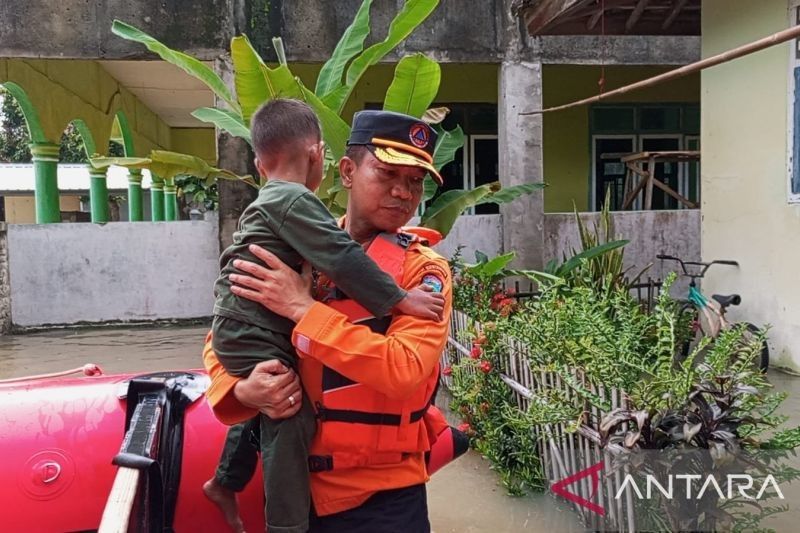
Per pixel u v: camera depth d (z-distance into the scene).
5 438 2.16
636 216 8.70
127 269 8.76
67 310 8.62
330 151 5.38
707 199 6.63
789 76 5.47
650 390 2.47
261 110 1.80
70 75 10.70
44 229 8.53
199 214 13.19
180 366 6.59
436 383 1.74
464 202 5.81
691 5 7.17
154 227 8.80
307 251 1.56
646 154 8.62
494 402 3.85
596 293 3.82
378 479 1.63
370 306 1.54
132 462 1.75
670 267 8.74
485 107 10.84
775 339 5.73
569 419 2.91
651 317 2.91
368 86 10.34
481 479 3.73
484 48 8.33
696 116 10.90
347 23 8.24
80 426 2.23
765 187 5.80
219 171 6.16
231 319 1.62
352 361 1.49
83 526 2.13
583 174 10.76
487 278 5.23
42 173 10.20
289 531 1.58
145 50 8.06
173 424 2.27
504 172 8.53
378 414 1.58
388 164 1.63
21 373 6.31
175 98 13.70
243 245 1.65
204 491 2.10
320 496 1.63
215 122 5.79
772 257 5.73
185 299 8.91
